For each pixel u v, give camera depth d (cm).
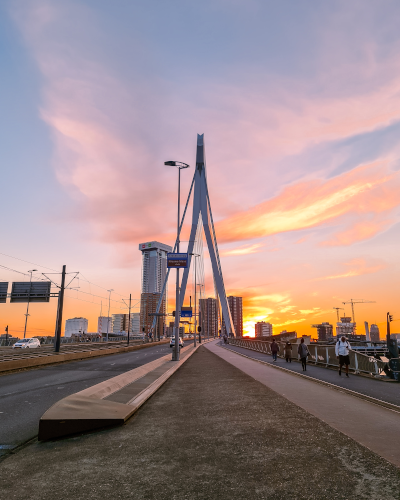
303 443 544
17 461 494
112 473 443
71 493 388
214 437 592
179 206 3019
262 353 3856
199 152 11931
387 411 778
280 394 1023
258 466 454
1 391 1260
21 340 5284
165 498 370
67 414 658
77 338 8894
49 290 4238
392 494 369
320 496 367
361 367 1642
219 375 1596
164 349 5519
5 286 4272
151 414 784
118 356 3694
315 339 8519
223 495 374
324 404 864
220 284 10656
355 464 452
